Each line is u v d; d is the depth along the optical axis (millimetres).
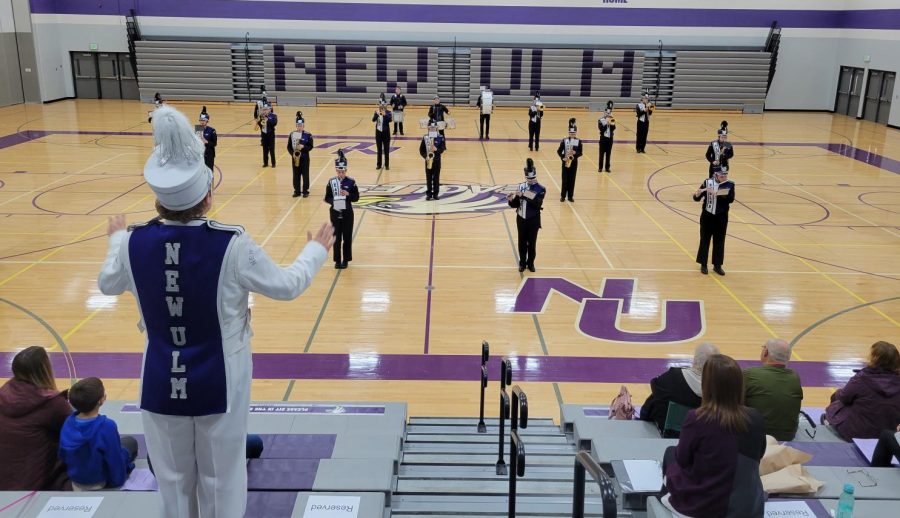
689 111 35938
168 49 34594
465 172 21188
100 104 34531
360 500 4355
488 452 6336
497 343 10000
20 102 34062
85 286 11766
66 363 9117
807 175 21797
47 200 17219
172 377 2658
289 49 34750
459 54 35000
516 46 35219
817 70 36094
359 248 14086
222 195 17844
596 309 11258
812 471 5016
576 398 8555
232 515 2850
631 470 4984
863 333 10562
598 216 16750
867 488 4820
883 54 31969
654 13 35062
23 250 13531
